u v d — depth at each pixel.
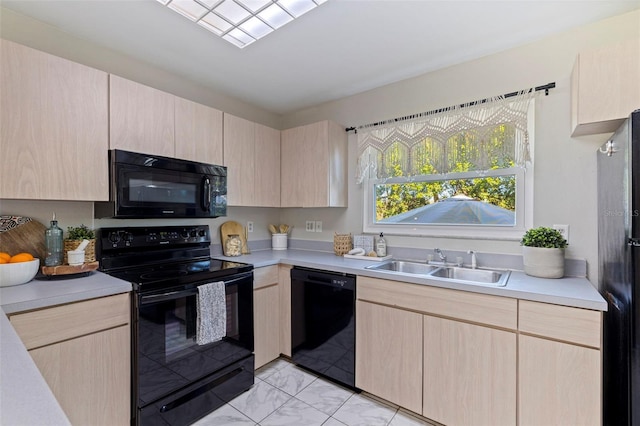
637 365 1.20
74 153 1.65
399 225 2.56
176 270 1.96
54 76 1.58
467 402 1.64
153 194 1.93
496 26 1.80
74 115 1.65
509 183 2.12
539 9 1.65
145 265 2.13
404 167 2.46
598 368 1.32
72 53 1.92
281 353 2.53
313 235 3.09
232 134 2.51
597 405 1.33
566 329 1.38
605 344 1.51
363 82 2.56
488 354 1.58
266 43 1.98
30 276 1.54
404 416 1.85
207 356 1.87
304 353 2.34
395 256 2.53
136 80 2.21
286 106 3.11
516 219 2.06
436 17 1.71
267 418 1.83
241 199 2.57
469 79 2.20
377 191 2.71
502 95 2.05
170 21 1.76
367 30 1.83
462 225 2.28
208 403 1.86
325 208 3.01
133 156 1.83
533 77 1.96
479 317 1.61
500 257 2.08
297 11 1.66
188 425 1.75
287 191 2.91
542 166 1.93
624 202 1.29
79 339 1.40
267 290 2.40
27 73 1.50
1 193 1.42
